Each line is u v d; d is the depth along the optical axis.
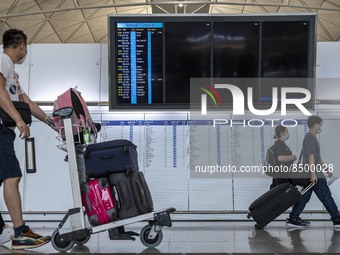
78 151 3.76
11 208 3.48
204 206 6.62
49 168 6.71
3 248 3.59
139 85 6.00
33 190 6.68
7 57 3.58
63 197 6.67
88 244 3.93
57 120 3.78
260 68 6.01
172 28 5.98
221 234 4.85
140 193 3.65
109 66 5.96
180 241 4.12
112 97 5.99
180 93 6.01
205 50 6.00
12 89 3.64
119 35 5.96
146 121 6.73
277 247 3.60
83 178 3.76
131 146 3.73
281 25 5.99
